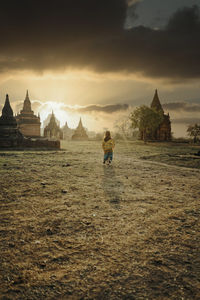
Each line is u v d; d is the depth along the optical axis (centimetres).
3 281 212
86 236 311
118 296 196
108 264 245
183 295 199
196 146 3738
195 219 386
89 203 462
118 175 812
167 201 492
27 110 6334
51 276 223
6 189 544
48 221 361
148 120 4319
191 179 786
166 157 1681
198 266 244
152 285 212
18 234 311
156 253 269
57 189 566
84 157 1502
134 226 350
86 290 203
